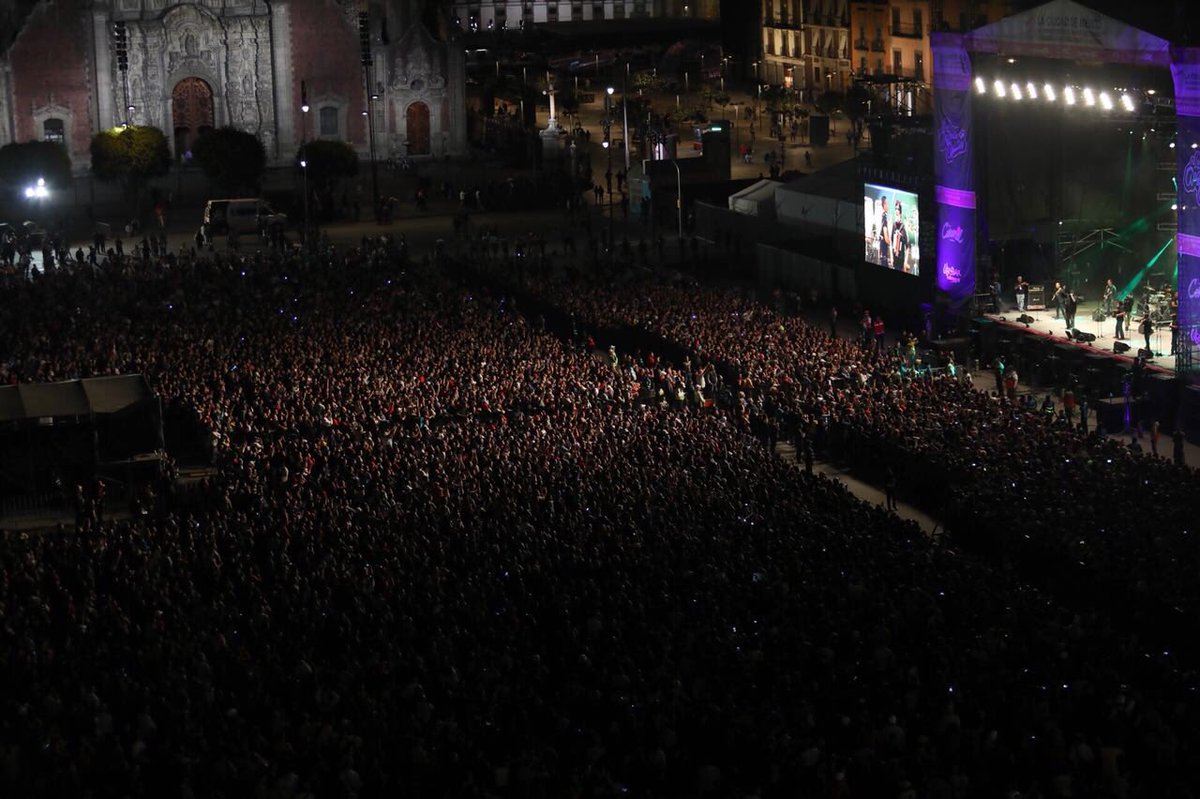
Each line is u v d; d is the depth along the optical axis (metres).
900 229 83.69
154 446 60.59
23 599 44.00
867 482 58.25
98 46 131.50
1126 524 46.16
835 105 147.12
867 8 152.62
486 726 34.78
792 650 38.25
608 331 77.44
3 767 33.81
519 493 51.00
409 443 57.69
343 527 47.97
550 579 43.25
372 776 32.75
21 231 106.50
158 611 41.78
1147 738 33.34
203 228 110.00
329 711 36.09
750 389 65.31
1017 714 34.62
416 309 80.12
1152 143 81.56
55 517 57.12
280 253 99.56
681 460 54.44
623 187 126.12
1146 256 82.00
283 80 135.88
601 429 58.53
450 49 139.38
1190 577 42.44
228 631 41.12
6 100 130.25
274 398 63.44
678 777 33.06
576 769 33.00
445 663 37.84
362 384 65.38
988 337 73.75
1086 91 74.44
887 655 37.16
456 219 109.56
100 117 132.62
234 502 53.06
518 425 60.19
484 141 149.62
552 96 137.50
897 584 42.34
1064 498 48.84
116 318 77.56
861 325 79.81
